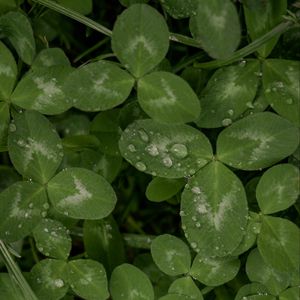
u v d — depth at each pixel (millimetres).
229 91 227
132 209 285
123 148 217
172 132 218
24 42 237
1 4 247
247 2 226
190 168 218
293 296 222
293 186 216
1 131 229
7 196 222
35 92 227
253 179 236
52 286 228
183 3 232
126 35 215
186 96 216
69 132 256
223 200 216
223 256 222
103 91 219
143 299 224
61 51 237
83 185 222
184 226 215
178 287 226
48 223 227
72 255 281
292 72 224
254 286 225
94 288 225
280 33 226
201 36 211
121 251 248
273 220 218
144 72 219
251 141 217
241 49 226
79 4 245
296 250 216
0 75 228
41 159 223
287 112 221
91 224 246
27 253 273
